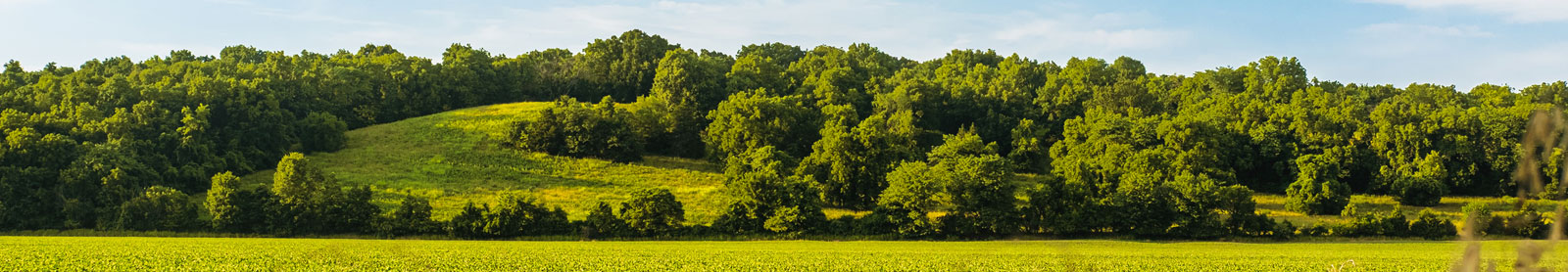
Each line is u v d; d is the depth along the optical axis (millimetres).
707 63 173375
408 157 123500
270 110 124875
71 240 65500
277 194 82812
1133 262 52812
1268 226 79438
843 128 105125
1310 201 96188
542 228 79688
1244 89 158875
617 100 176875
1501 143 106688
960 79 167500
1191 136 109875
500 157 123625
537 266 47438
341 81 149875
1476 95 143375
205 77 124000
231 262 46094
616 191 108250
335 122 131625
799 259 53625
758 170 100125
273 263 46188
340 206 82375
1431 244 74688
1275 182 118625
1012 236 81000
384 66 166250
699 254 57531
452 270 45062
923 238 79938
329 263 46688
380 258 50000
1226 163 115062
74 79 128000
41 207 87375
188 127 107812
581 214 94250
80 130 103688
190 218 83375
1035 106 152250
